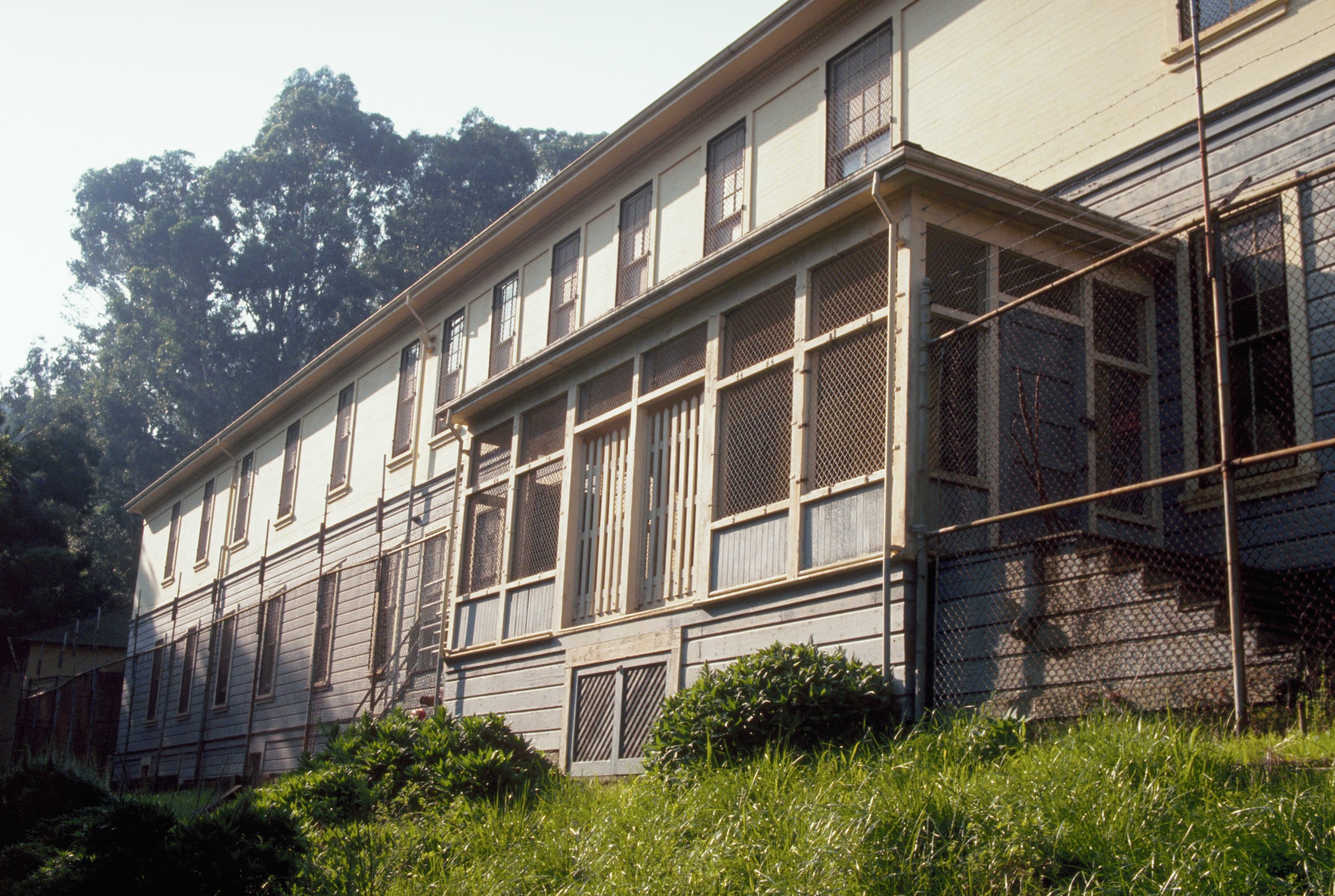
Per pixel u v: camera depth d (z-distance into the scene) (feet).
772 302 36.83
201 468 106.73
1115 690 26.20
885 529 30.09
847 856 19.67
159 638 106.83
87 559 131.23
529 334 67.26
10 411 188.96
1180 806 18.37
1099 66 40.83
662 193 59.21
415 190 184.34
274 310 172.96
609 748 38.52
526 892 24.45
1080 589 27.50
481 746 36.17
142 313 172.55
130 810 22.93
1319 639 27.81
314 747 71.61
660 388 40.22
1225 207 25.40
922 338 31.30
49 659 117.19
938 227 32.55
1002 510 31.58
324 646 75.97
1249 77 36.73
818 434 34.04
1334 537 31.83
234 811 24.36
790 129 52.19
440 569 66.08
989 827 19.29
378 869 26.66
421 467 72.28
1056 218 34.30
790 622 33.04
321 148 183.83
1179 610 26.00
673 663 36.76
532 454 47.50
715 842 22.44
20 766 24.04
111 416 171.22
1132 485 26.91
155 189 192.65
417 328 77.97
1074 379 34.27
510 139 189.78
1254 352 34.99
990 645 28.48
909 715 28.66
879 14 49.11
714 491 36.91
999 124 43.55
